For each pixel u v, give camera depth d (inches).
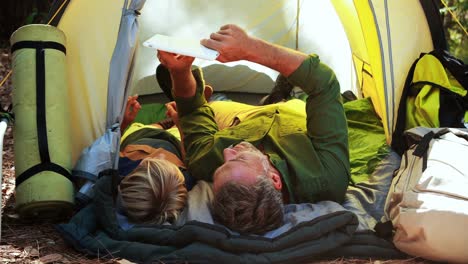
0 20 243.9
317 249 102.3
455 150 110.9
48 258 103.7
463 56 233.5
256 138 116.7
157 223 106.7
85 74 121.7
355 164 125.3
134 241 104.3
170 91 132.7
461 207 101.4
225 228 101.8
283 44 159.9
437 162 109.0
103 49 122.3
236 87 158.9
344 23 151.2
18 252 105.6
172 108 129.7
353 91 157.9
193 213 106.7
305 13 156.9
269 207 103.3
